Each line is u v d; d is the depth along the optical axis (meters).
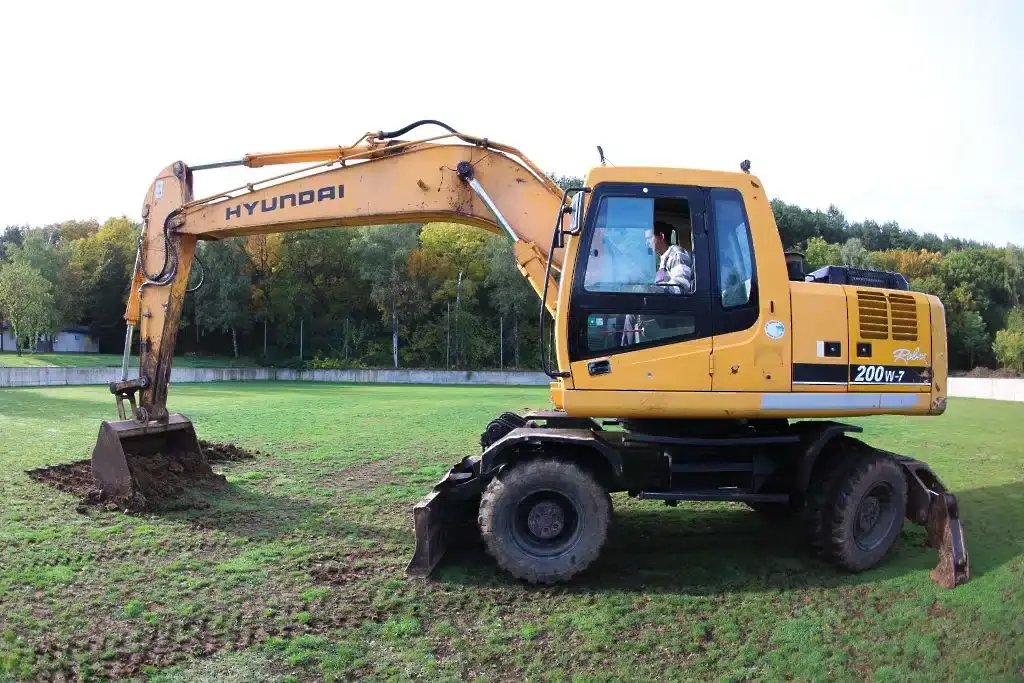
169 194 7.77
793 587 5.06
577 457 5.43
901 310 5.66
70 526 6.49
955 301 56.97
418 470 9.73
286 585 5.07
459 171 6.73
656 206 5.45
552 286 6.42
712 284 5.26
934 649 3.98
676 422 5.73
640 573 5.35
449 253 54.56
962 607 4.60
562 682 3.67
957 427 15.52
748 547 6.06
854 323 5.44
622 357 5.20
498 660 3.92
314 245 52.78
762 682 3.66
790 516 6.81
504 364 53.41
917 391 5.63
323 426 15.40
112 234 56.97
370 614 4.55
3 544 5.90
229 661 3.86
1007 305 58.91
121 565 5.46
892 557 5.78
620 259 5.29
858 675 3.72
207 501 7.62
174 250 7.80
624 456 5.45
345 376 47.81
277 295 51.47
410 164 7.03
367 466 10.06
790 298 5.33
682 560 5.68
